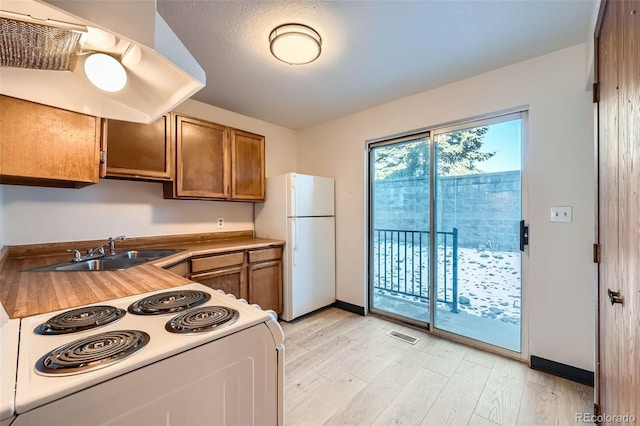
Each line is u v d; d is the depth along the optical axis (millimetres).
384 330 2723
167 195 2475
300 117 3352
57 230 2047
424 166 2766
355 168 3207
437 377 1931
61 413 512
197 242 2830
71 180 1544
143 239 2482
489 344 2316
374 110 3016
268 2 1487
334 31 1735
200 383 715
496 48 1925
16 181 1742
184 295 1075
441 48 1925
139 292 1132
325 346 2389
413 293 2879
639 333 769
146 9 656
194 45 1873
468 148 2449
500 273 2285
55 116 1474
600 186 1275
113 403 573
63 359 597
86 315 861
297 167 3891
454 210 2547
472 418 1544
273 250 2895
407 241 2912
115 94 1076
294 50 1828
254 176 3049
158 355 638
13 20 625
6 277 1383
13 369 569
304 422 1520
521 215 2172
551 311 1960
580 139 1856
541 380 1886
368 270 3203
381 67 2172
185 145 2443
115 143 2014
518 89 2100
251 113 3203
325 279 3260
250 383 826
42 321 838
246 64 2125
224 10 1544
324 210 3250
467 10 1559
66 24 651
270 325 873
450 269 2570
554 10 1556
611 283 1086
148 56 851
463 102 2381
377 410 1612
